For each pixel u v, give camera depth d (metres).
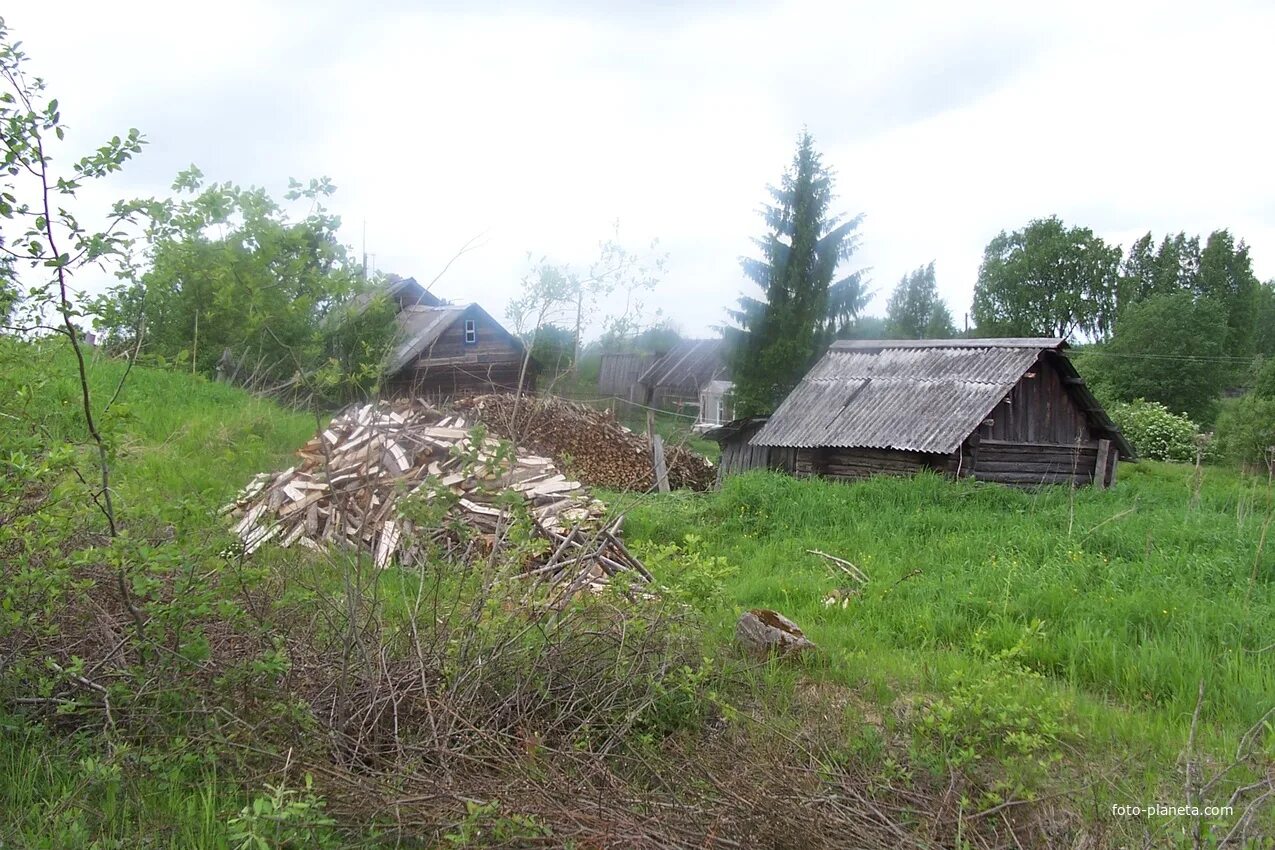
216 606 4.61
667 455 17.98
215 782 4.10
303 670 4.75
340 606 5.38
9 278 4.32
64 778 4.05
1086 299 62.06
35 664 4.69
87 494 4.55
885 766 4.47
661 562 6.29
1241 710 5.61
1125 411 38.69
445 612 5.35
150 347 5.38
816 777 4.30
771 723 4.98
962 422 16.78
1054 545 10.47
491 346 28.48
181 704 4.45
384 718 4.60
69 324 4.12
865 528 11.91
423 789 3.94
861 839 3.76
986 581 8.60
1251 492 15.87
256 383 16.02
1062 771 4.68
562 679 5.02
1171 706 5.72
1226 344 55.25
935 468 17.03
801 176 35.66
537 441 17.47
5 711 4.47
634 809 3.86
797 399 20.75
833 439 18.38
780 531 12.07
